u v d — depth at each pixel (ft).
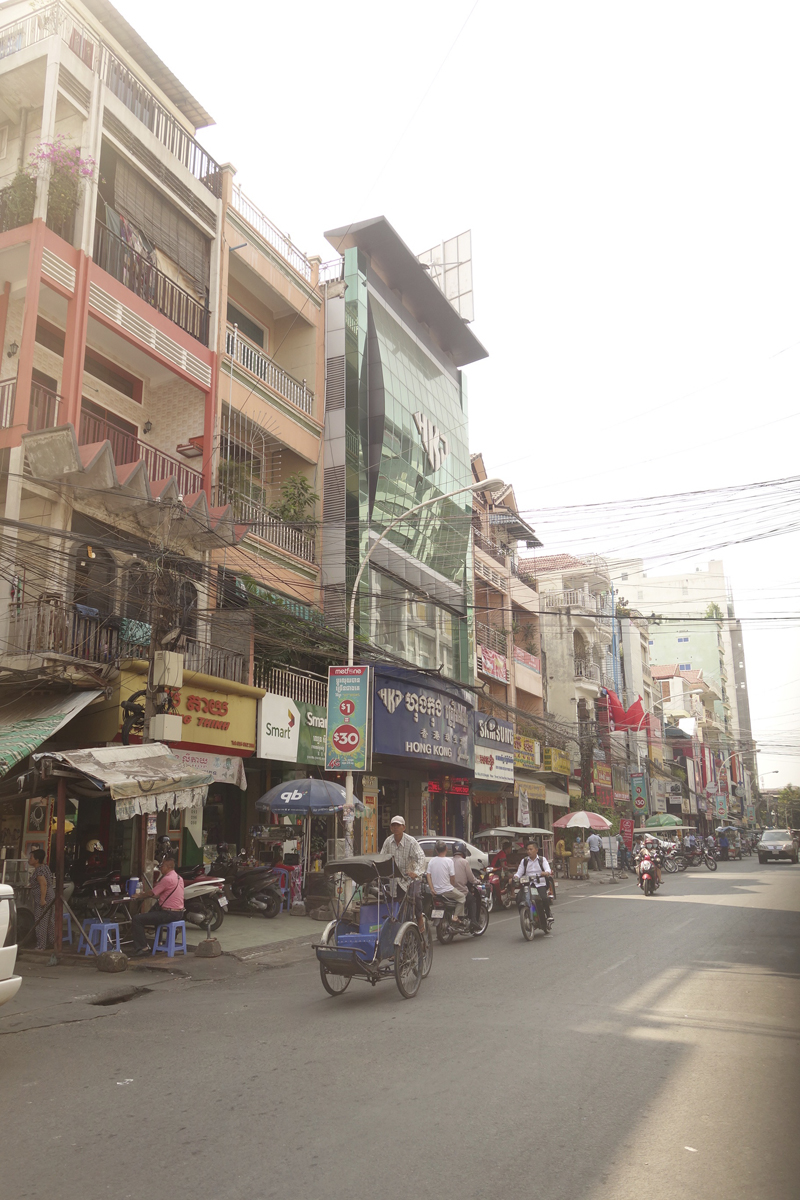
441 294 95.35
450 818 95.96
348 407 81.00
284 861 62.64
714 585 297.53
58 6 55.42
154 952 40.01
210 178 69.36
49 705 47.14
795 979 32.50
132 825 51.60
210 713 55.93
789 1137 15.87
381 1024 25.66
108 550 52.42
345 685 58.39
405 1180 13.96
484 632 109.91
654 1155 14.98
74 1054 22.53
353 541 78.59
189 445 62.64
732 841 185.26
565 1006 27.78
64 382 50.42
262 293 77.51
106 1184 13.97
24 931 41.06
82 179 52.54
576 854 106.93
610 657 165.27
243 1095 18.62
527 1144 15.48
